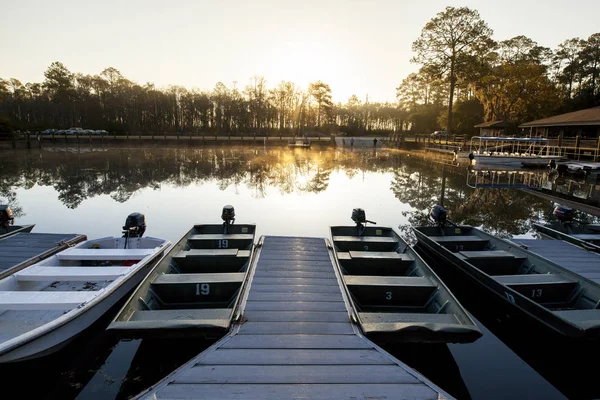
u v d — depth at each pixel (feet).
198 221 37.91
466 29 120.26
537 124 99.50
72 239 26.91
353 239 26.25
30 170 73.15
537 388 14.08
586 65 159.12
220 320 14.64
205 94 223.51
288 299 17.87
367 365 12.85
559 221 33.63
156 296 18.19
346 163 93.56
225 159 100.73
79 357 15.74
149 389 11.42
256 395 11.19
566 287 19.13
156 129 207.10
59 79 193.26
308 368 12.60
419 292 18.58
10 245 25.58
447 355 16.14
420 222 38.34
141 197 49.62
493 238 26.40
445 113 168.55
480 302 21.01
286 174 72.74
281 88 240.94
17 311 16.89
